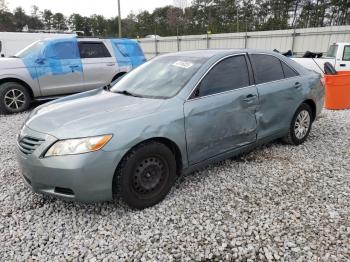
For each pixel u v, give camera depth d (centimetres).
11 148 521
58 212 324
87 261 254
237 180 383
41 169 290
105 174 288
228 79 388
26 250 268
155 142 317
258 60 433
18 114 783
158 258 256
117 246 271
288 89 453
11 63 770
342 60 1080
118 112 318
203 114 349
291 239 274
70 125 297
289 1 4731
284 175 396
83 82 871
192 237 280
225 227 292
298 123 490
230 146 388
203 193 353
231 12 5162
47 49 819
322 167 418
